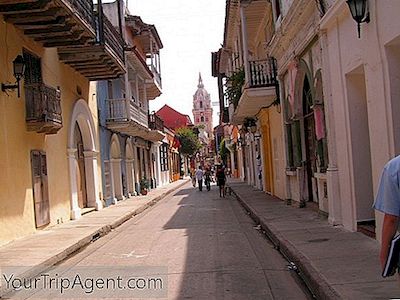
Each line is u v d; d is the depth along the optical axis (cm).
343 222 1118
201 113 12738
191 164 8594
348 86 1033
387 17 793
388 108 813
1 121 1272
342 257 819
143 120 3070
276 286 757
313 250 898
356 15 869
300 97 1541
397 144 802
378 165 864
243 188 3194
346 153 1061
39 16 1323
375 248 866
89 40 1608
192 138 7500
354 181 1034
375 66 852
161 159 4947
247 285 769
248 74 1902
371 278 676
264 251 1059
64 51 1794
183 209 2236
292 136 1700
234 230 1425
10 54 1352
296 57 1452
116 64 2003
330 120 1150
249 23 2280
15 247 1198
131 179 3191
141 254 1114
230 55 3195
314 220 1298
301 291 723
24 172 1402
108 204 2456
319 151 1288
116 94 2778
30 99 1430
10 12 1273
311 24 1244
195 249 1127
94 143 2238
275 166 2209
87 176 2200
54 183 1667
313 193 1570
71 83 1938
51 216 1614
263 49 2345
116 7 2836
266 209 1714
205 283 793
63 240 1290
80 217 1897
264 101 2073
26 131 1435
